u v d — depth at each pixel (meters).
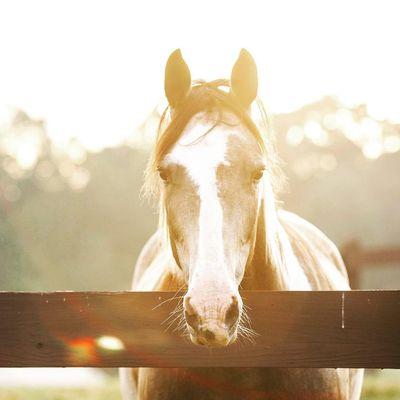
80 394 8.96
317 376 3.36
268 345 3.05
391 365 3.01
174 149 3.00
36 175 43.59
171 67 3.20
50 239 36.16
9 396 8.80
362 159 42.72
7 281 34.22
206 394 3.29
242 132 3.04
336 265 4.62
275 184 3.29
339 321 3.03
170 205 2.97
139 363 3.08
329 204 38.53
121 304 3.09
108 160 39.47
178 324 3.07
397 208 38.50
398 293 3.01
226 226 2.84
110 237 36.97
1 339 3.10
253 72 3.23
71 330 3.09
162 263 3.79
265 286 3.31
